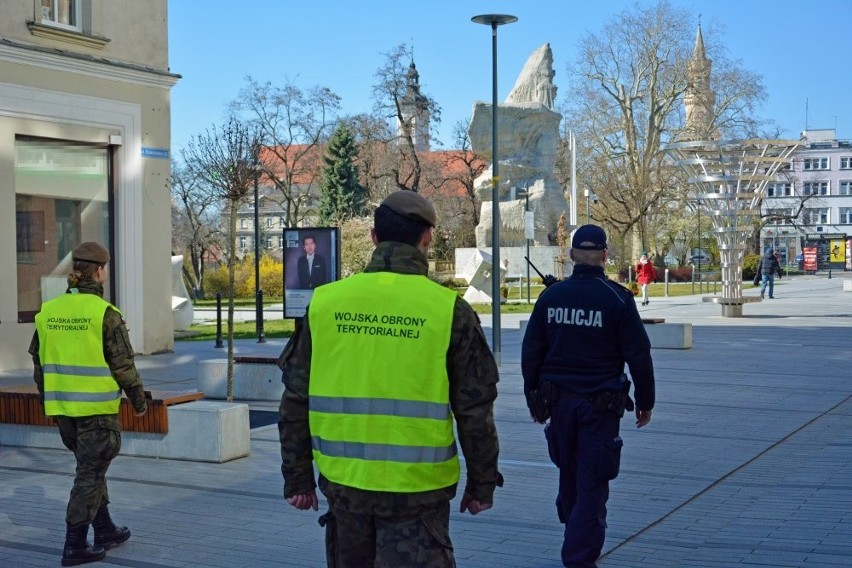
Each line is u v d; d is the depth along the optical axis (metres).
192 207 53.31
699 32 66.38
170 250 19.11
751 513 7.06
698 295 44.19
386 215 3.74
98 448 6.05
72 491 6.03
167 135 19.08
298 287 14.49
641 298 41.25
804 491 7.71
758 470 8.53
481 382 3.61
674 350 18.84
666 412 11.68
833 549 6.11
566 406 5.44
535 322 5.66
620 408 5.43
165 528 6.79
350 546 3.62
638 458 9.04
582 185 61.78
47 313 6.13
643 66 59.31
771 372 15.48
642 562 5.91
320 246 14.39
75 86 17.38
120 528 6.39
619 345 5.47
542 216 47.91
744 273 64.25
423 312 3.60
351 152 75.62
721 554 6.05
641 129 60.75
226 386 13.15
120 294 18.14
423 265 3.74
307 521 6.97
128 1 18.38
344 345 3.62
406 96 59.06
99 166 18.02
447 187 75.25
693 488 7.86
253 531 6.71
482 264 36.69
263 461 8.98
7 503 7.61
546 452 9.44
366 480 3.54
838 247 92.00
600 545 5.32
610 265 64.25
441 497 3.60
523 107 48.19
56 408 6.07
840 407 12.00
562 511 5.70
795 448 9.50
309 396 3.70
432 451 3.56
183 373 15.68
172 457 9.02
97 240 17.98
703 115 59.50
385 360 3.57
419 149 69.94
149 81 18.66
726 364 16.58
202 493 7.79
